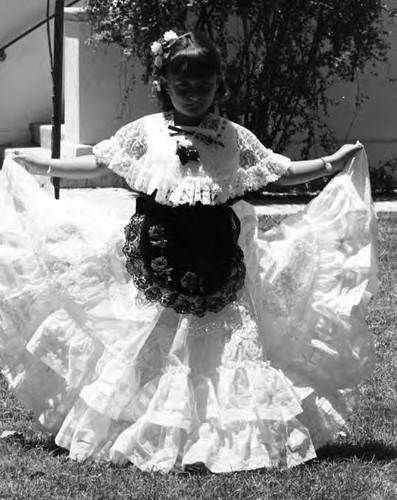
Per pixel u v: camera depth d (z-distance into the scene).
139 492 4.12
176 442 4.32
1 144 14.38
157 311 4.47
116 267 4.61
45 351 4.53
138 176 4.52
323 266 4.68
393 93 14.35
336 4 12.45
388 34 13.36
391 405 5.42
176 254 4.41
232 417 4.36
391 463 4.56
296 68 12.87
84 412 4.49
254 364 4.43
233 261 4.45
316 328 4.64
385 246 9.65
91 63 12.88
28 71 14.34
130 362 4.43
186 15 12.13
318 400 4.64
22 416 5.16
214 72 4.41
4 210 4.78
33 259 4.65
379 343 6.61
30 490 4.17
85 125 12.98
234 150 4.52
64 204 4.73
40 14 14.23
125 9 11.98
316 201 4.78
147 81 12.22
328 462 4.55
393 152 14.45
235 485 4.19
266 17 12.44
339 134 14.30
